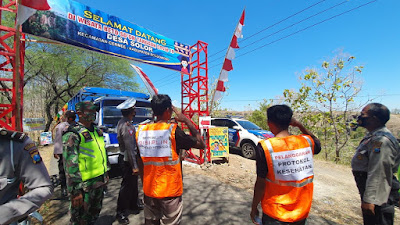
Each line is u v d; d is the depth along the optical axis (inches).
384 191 67.3
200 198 155.5
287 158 58.4
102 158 95.7
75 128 90.6
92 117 95.5
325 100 339.0
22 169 45.3
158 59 226.4
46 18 151.9
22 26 141.3
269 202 58.9
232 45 204.7
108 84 625.0
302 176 58.8
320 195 174.6
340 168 282.4
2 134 43.8
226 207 140.3
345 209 146.9
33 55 448.1
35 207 43.6
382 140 69.1
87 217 91.8
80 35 170.2
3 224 37.9
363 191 77.2
